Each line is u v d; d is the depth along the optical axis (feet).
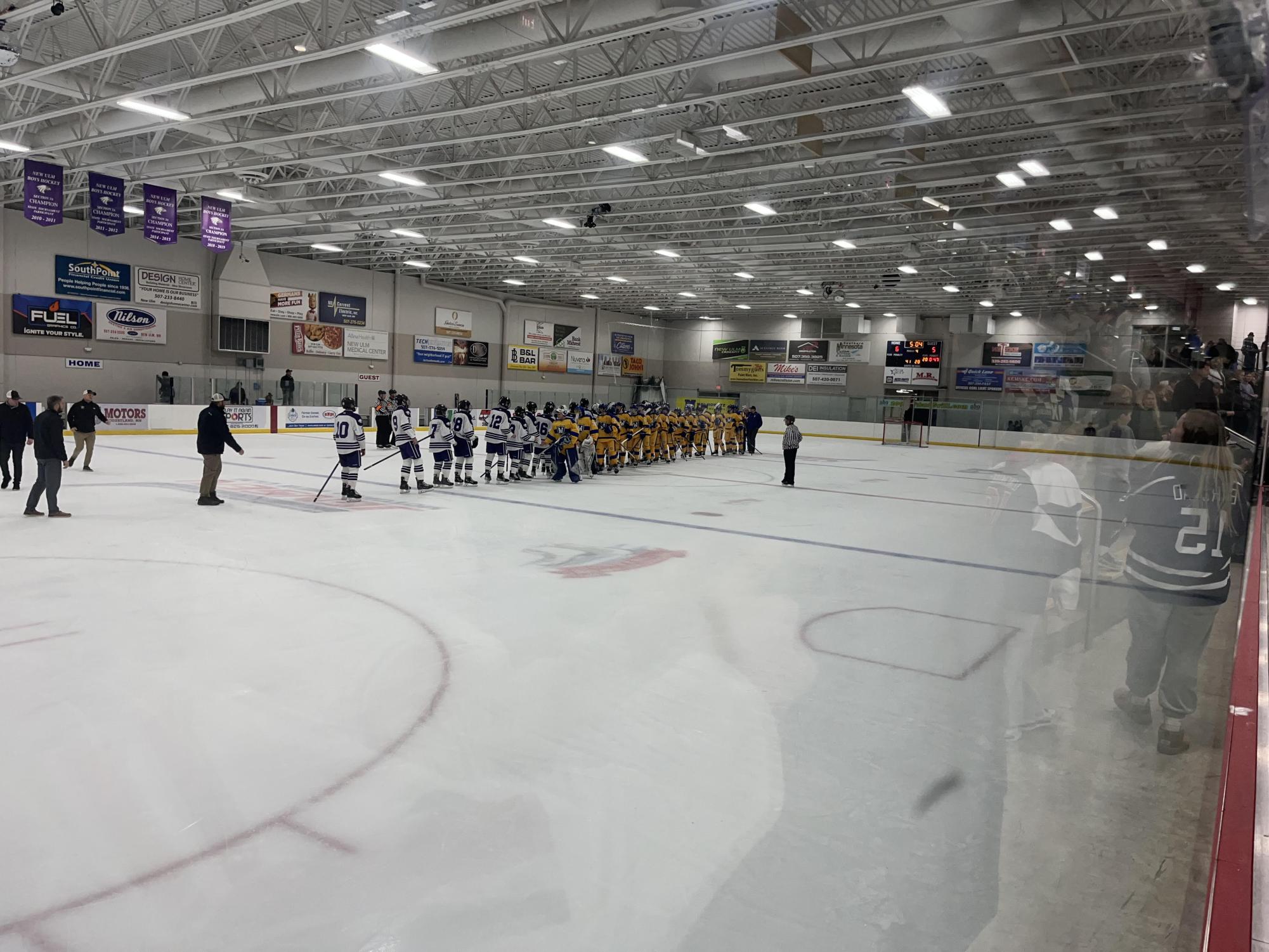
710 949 7.82
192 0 34.32
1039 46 30.81
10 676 14.80
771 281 95.45
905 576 25.03
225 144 46.34
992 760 11.76
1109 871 8.72
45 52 39.34
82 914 8.29
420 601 20.52
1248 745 7.73
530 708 13.80
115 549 25.77
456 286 107.96
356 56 35.32
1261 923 6.15
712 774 11.50
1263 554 16.11
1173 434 7.72
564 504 39.22
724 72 35.17
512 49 34.76
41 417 30.22
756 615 20.13
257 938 7.95
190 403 76.74
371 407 97.30
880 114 43.04
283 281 87.66
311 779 11.18
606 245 77.41
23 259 68.95
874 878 8.97
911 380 111.24
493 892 8.73
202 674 15.14
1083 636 9.96
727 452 79.46
